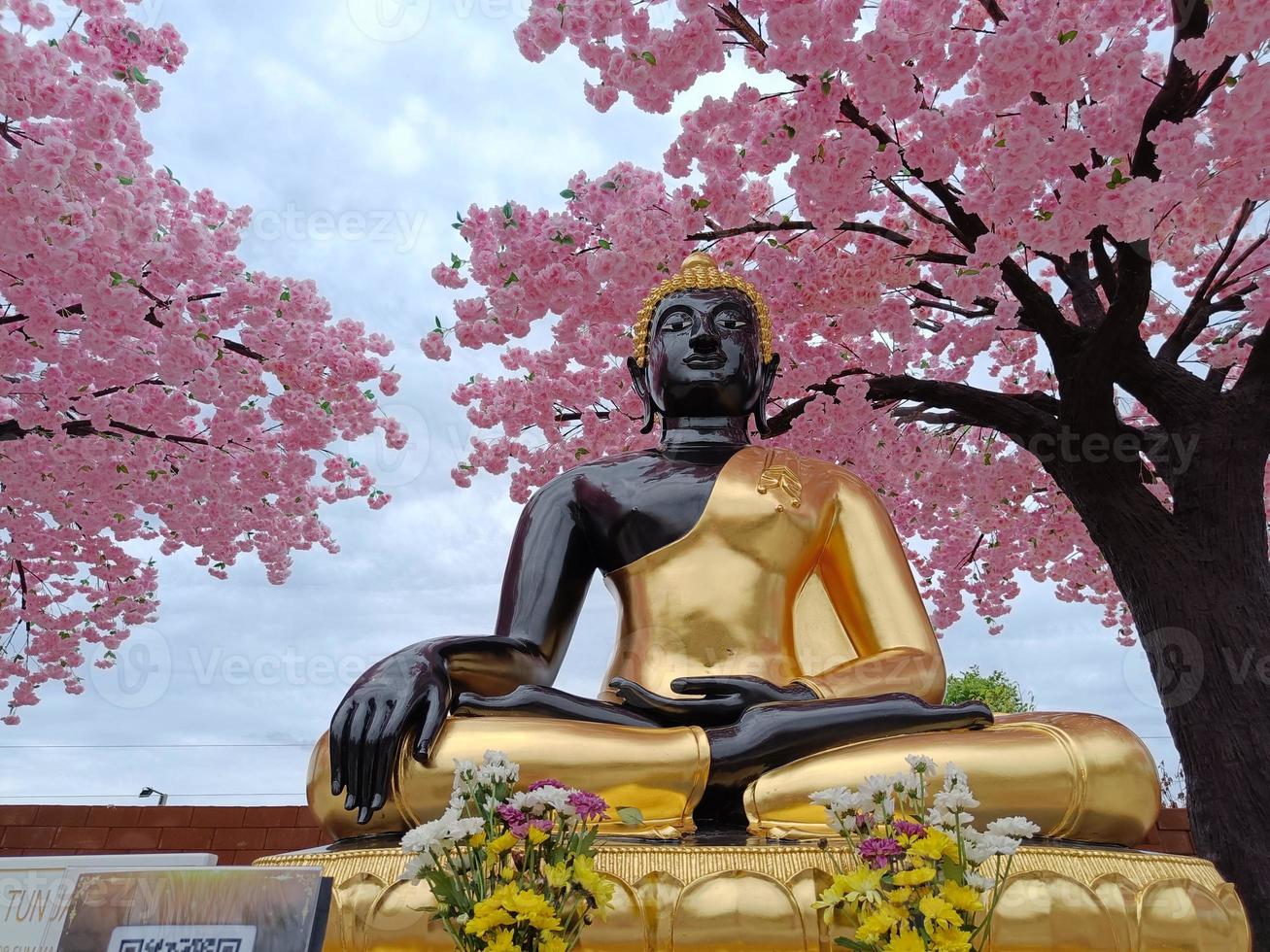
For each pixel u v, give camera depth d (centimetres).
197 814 938
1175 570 671
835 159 640
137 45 773
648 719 369
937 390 781
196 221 866
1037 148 589
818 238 788
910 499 1064
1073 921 291
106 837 923
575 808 255
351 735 339
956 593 1124
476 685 392
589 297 755
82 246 765
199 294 934
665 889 283
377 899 289
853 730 350
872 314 757
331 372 979
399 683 349
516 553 480
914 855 240
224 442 1027
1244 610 650
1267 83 546
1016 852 299
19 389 970
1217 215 624
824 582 486
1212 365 848
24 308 827
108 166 763
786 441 855
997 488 960
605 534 477
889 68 588
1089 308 746
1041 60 560
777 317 796
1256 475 681
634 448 899
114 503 1038
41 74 687
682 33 601
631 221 696
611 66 617
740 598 451
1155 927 298
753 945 276
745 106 654
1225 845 611
